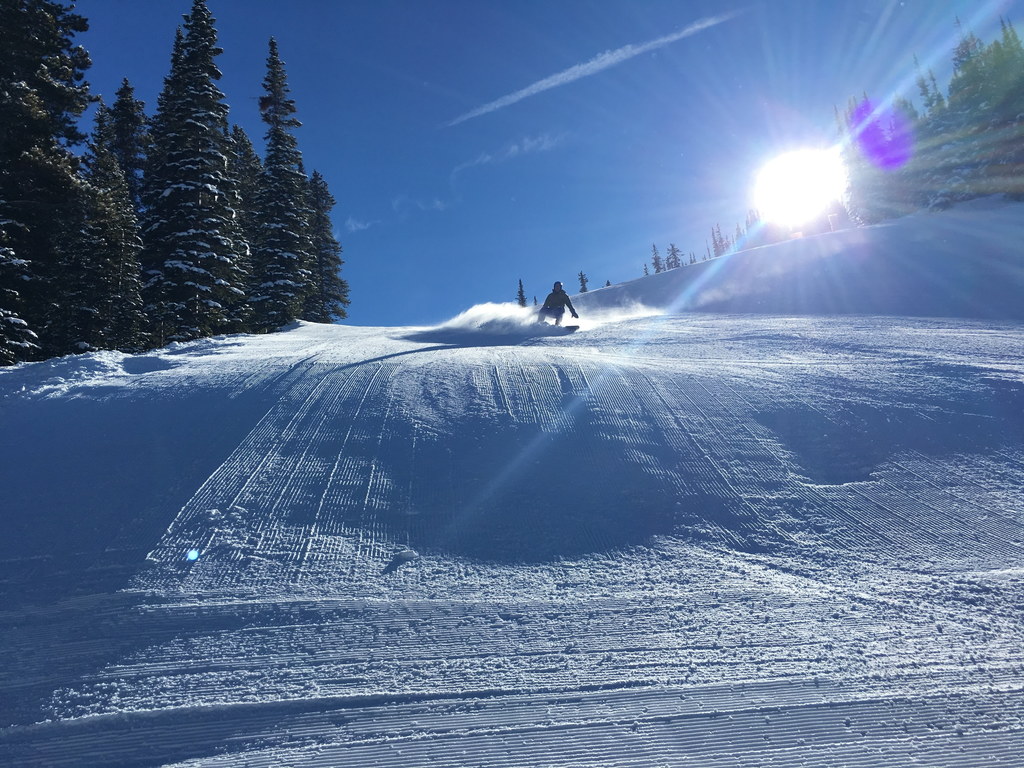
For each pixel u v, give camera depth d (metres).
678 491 6.38
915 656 4.04
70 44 19.39
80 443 7.26
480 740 3.44
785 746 3.34
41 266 20.31
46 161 17.19
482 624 4.50
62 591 4.84
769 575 5.09
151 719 3.65
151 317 23.12
